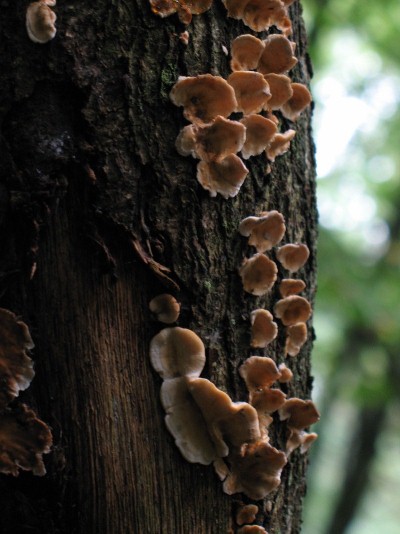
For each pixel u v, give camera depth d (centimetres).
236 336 65
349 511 277
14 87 61
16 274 61
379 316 170
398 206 248
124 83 62
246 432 64
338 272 165
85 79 61
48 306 62
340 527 277
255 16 66
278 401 66
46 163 61
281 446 68
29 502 62
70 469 62
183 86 63
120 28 62
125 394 63
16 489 62
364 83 245
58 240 62
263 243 66
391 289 188
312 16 183
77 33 61
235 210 65
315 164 72
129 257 62
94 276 62
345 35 214
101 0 62
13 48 61
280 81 66
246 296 65
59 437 62
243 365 65
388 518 504
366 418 274
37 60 61
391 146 278
